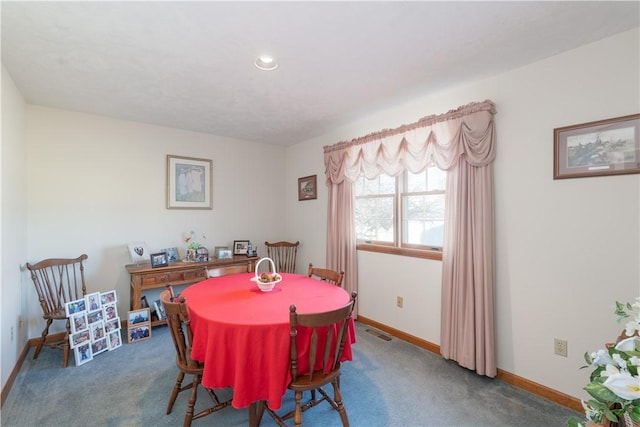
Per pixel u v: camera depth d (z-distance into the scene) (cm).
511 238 226
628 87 177
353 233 350
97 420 186
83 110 311
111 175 335
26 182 285
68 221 311
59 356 271
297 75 232
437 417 189
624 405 79
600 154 186
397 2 150
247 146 443
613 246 184
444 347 258
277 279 219
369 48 194
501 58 208
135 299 309
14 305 241
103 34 177
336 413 193
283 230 482
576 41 187
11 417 188
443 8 155
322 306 184
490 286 228
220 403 188
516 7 155
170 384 226
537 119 212
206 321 162
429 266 282
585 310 194
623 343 92
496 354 232
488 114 229
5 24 166
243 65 216
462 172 244
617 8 156
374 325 335
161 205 369
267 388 154
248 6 153
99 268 328
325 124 362
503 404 201
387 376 235
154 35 179
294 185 465
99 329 276
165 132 371
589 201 192
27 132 288
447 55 203
